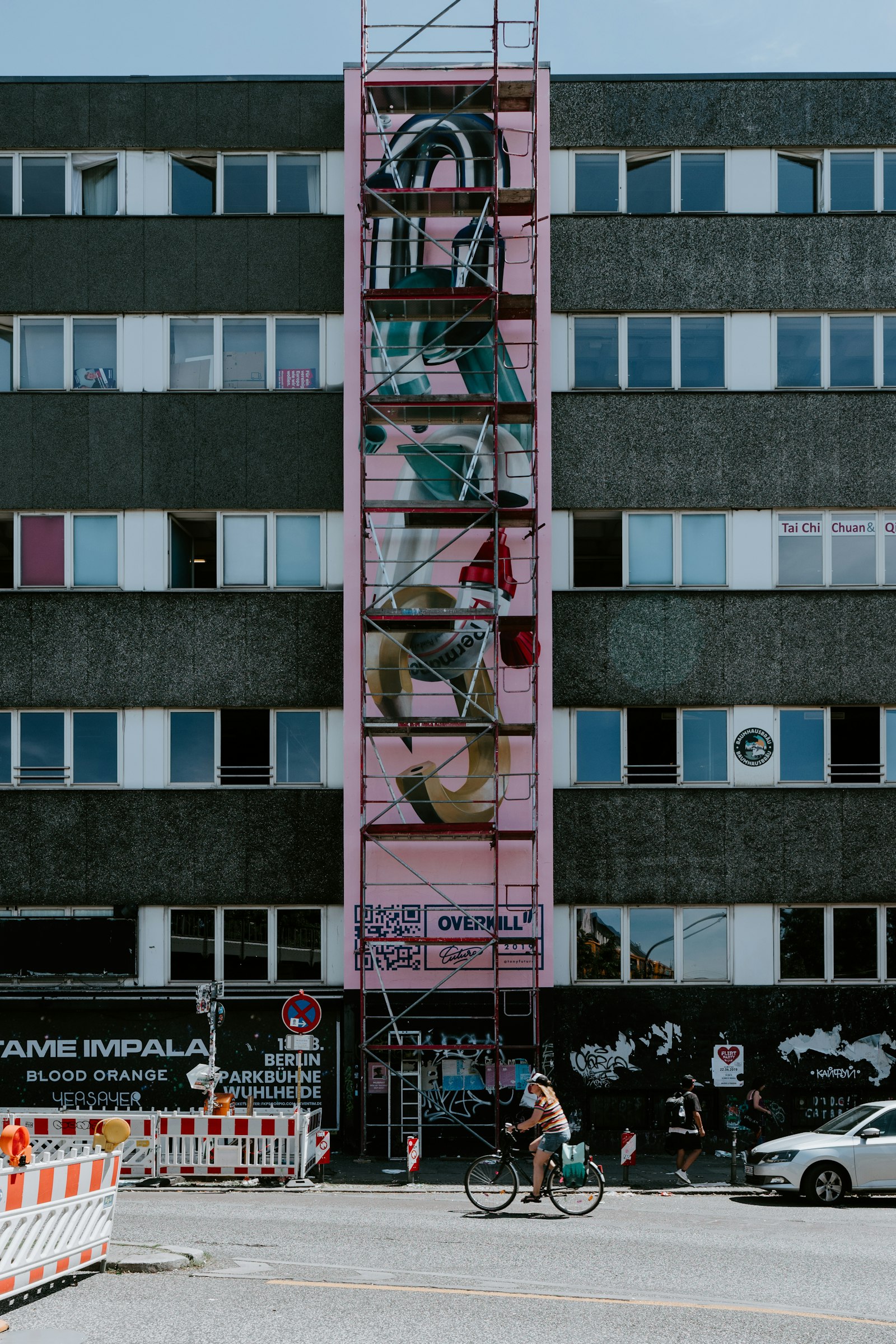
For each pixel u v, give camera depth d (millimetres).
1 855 23719
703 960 23719
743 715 24109
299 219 24656
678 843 23781
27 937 23375
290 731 24062
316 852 23656
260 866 23625
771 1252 12984
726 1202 17984
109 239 24688
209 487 24328
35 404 24469
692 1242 13602
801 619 24266
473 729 23078
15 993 23281
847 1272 11812
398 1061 22906
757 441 24562
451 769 23438
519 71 24547
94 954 23422
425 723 23125
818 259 24750
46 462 24406
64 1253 10328
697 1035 23406
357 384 24141
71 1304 9656
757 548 24422
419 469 23922
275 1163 19031
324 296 24562
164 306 24625
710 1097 23312
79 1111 21531
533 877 23047
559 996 23359
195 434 24422
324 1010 23203
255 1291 10273
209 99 24828
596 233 24703
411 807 23344
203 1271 11164
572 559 24344
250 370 24609
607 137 24781
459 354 24141
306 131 24781
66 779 23922
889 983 23641
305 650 24047
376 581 23750
